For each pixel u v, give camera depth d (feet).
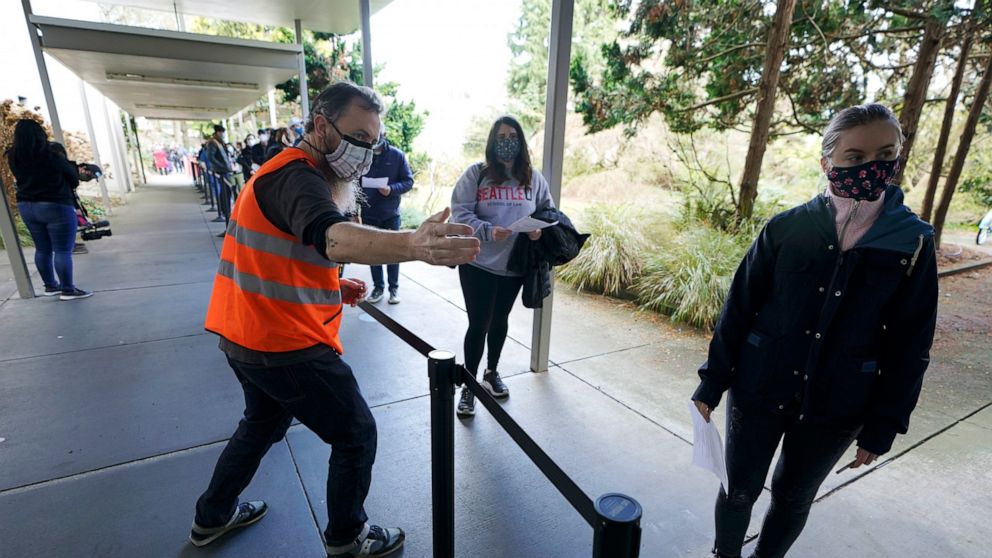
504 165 8.71
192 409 9.55
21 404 9.61
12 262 15.52
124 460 8.00
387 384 10.83
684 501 7.42
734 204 18.57
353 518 5.89
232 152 38.11
